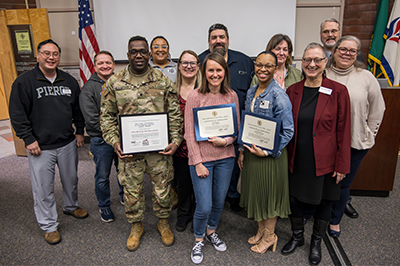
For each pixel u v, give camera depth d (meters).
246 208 1.73
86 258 1.74
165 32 3.55
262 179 1.58
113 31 3.58
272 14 3.39
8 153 3.79
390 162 2.36
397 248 1.76
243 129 1.58
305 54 1.46
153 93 1.66
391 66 3.37
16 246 1.86
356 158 1.80
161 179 1.79
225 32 2.17
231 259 1.71
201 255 1.69
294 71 2.10
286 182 1.59
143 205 1.84
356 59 1.81
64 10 3.65
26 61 3.47
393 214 2.17
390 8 3.45
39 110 1.80
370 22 3.49
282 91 1.48
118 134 1.74
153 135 1.66
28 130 1.77
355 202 2.37
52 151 1.89
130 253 1.78
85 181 2.88
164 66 2.37
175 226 2.08
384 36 3.39
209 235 1.83
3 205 2.41
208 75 1.47
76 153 2.10
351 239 1.87
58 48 1.82
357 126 1.73
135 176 1.74
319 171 1.52
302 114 1.53
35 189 1.85
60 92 1.89
